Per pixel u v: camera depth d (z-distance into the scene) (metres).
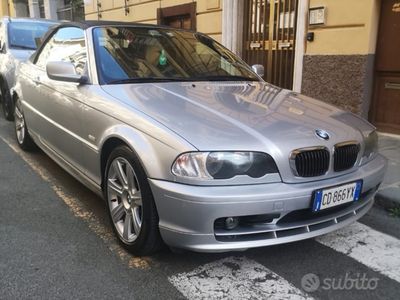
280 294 2.74
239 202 2.61
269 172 2.73
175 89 3.54
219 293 2.74
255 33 8.76
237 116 3.04
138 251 3.08
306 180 2.85
